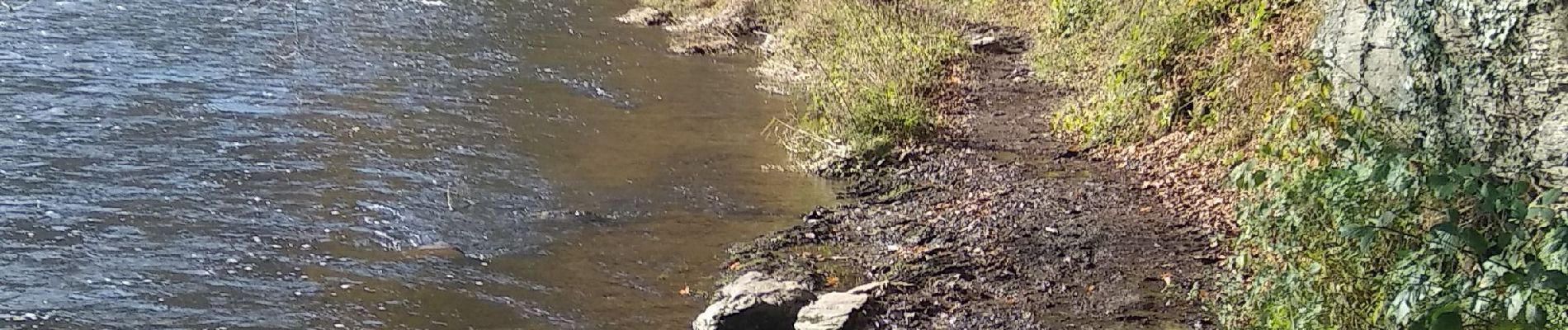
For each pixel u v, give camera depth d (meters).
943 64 14.13
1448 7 6.68
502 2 18.61
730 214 9.22
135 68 13.38
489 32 16.44
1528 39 6.11
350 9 17.38
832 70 13.37
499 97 12.90
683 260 8.30
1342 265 5.60
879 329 7.00
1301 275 5.68
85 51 14.00
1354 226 5.13
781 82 13.87
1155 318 6.91
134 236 8.61
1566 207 5.38
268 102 12.23
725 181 10.06
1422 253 5.12
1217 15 11.03
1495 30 6.30
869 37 14.86
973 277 7.72
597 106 12.69
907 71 13.22
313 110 12.05
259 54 14.35
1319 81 8.09
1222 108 9.76
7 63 13.22
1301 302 5.62
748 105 12.84
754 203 9.50
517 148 11.00
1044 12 16.14
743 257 8.30
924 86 12.95
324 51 14.73
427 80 13.56
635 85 13.72
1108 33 12.79
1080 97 12.17
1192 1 11.09
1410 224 5.43
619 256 8.37
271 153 10.55
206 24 15.84
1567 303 4.32
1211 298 7.04
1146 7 11.95
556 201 9.49
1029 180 9.76
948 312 7.21
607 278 7.99
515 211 9.26
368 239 8.63
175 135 10.98
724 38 16.41
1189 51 10.77
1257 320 6.02
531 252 8.41
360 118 11.82
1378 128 7.27
